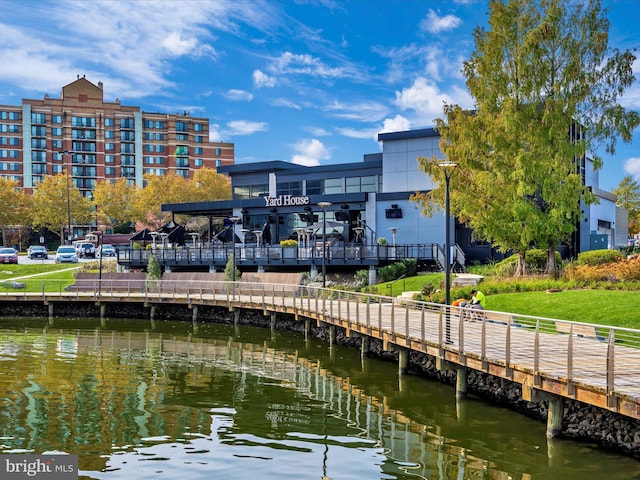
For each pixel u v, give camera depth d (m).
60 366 24.73
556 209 29.20
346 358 25.88
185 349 29.25
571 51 29.69
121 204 94.62
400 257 41.53
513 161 30.19
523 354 16.38
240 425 16.33
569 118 29.59
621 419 13.71
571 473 12.26
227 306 37.78
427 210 33.66
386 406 17.94
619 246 53.53
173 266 49.47
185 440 15.11
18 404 18.44
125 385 21.17
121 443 14.88
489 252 43.69
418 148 47.41
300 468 13.16
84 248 68.62
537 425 15.43
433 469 12.94
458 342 18.56
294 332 34.09
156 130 125.69
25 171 117.56
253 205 51.50
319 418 16.94
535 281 28.89
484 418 16.27
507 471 12.61
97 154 122.81
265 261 43.75
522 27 30.25
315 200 48.41
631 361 15.25
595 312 22.53
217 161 129.88
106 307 43.44
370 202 46.62
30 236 103.56
